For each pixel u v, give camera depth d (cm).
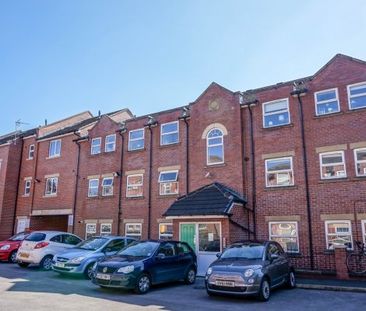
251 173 1677
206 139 1841
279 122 1669
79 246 1495
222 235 1471
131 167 2134
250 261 1052
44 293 1030
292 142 1606
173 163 1956
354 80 1515
